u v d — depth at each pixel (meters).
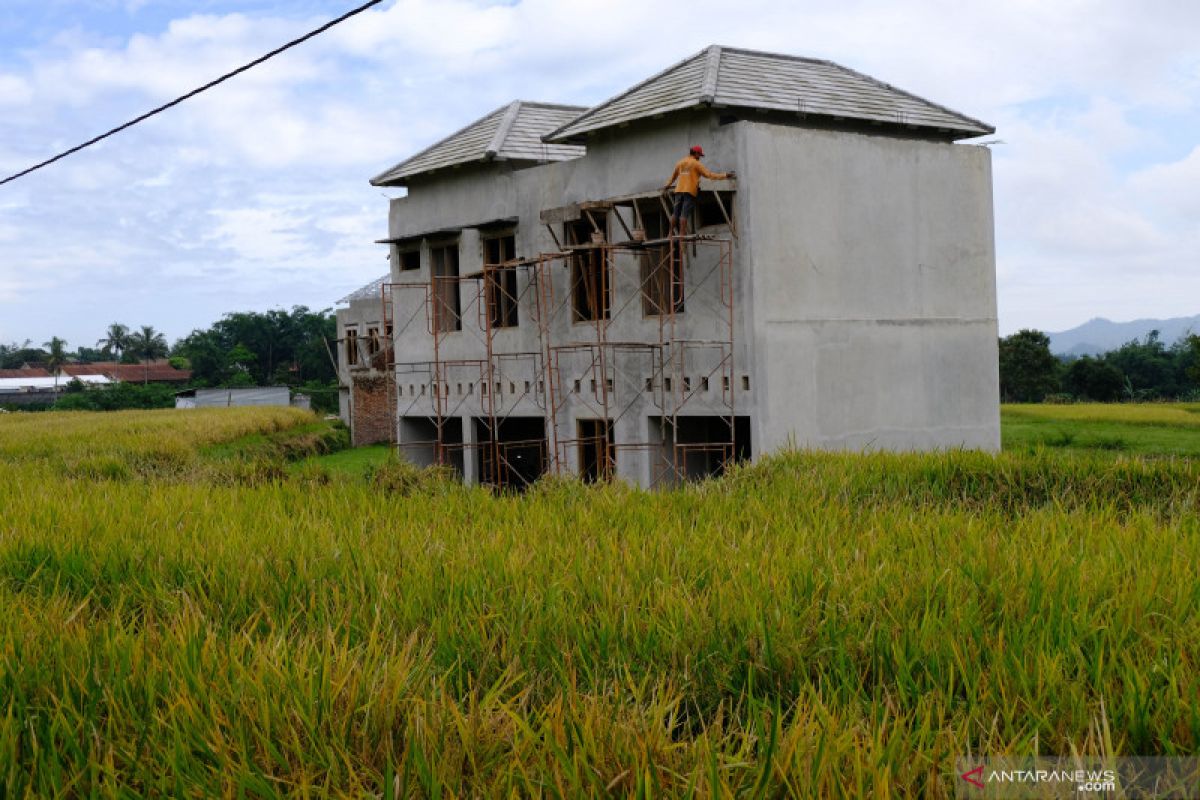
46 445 28.31
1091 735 4.18
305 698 4.82
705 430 23.44
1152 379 81.44
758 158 20.44
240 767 4.28
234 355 117.38
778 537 8.86
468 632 6.30
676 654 5.88
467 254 26.66
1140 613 5.95
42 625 6.30
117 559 8.72
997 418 24.16
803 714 4.57
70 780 4.33
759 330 20.28
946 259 23.34
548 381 24.53
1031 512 11.12
